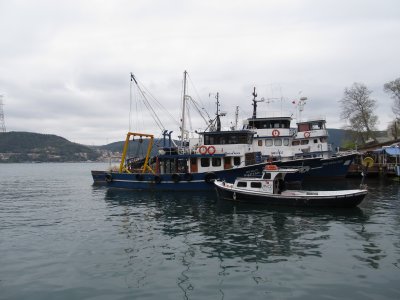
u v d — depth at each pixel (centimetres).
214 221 2184
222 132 3703
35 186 5525
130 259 1461
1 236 1906
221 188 2944
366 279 1208
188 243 1691
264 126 4334
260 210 2505
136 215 2466
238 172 3481
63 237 1866
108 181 4012
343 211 2402
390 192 3381
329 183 4103
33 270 1349
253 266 1354
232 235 1830
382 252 1496
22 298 1104
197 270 1319
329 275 1249
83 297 1102
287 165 3547
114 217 2417
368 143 7275
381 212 2362
